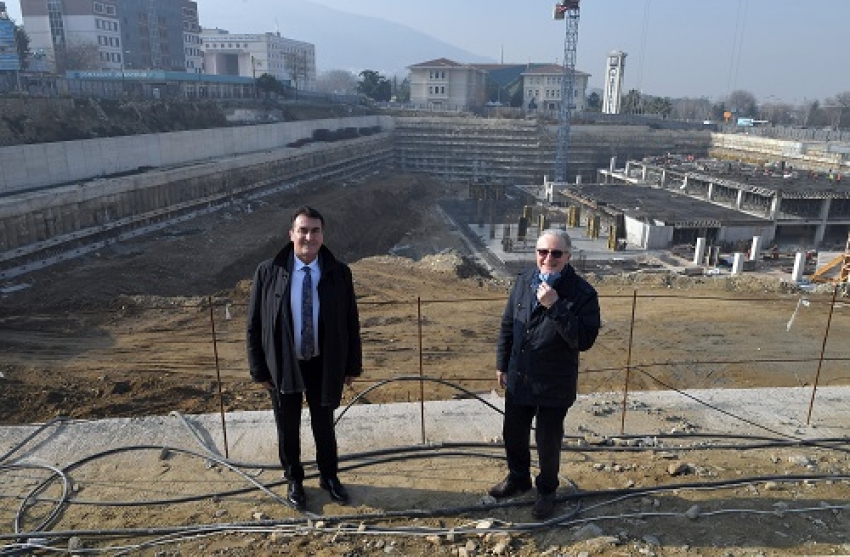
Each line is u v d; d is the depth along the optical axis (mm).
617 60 104562
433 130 80500
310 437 6395
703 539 4633
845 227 46188
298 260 4680
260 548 4621
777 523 4832
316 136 68375
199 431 6445
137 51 90812
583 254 39312
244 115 64062
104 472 5703
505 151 78812
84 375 14125
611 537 4621
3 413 9984
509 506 5070
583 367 14805
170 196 39500
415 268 27156
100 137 42750
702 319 18469
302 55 152000
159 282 28000
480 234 47531
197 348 16234
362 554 4535
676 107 175375
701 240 37406
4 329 17484
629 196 52750
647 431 6656
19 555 4578
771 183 48594
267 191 51000
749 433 6609
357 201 51531
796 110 169250
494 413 6957
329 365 4738
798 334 16984
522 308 4660
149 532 4766
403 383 13461
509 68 145875
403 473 5672
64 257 29828
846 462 5930
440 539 4680
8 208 27641
